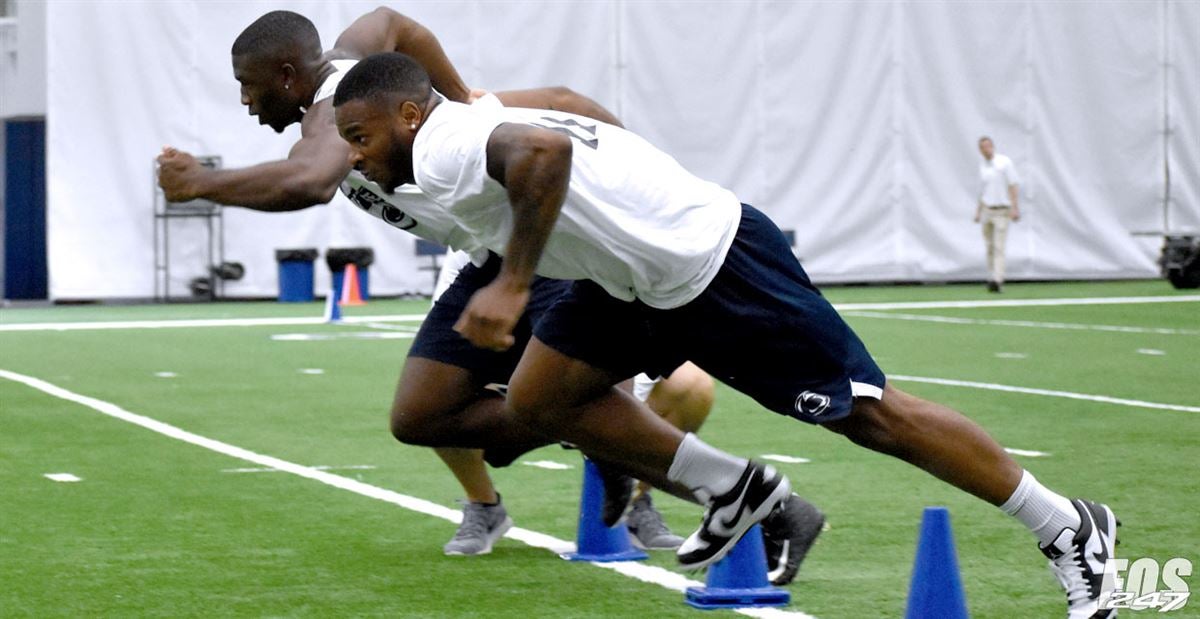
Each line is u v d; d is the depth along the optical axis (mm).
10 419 34250
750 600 16688
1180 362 45406
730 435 31156
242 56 17125
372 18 19656
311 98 17203
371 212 17750
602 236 14562
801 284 15391
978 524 21438
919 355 48062
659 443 15875
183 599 17188
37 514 22656
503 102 19375
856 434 15352
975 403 35969
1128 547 19781
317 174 15500
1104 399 36656
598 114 19578
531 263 13734
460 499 23750
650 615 16281
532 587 17781
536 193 13492
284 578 18297
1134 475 25688
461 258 19406
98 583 18000
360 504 23578
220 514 22688
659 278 14867
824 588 17516
